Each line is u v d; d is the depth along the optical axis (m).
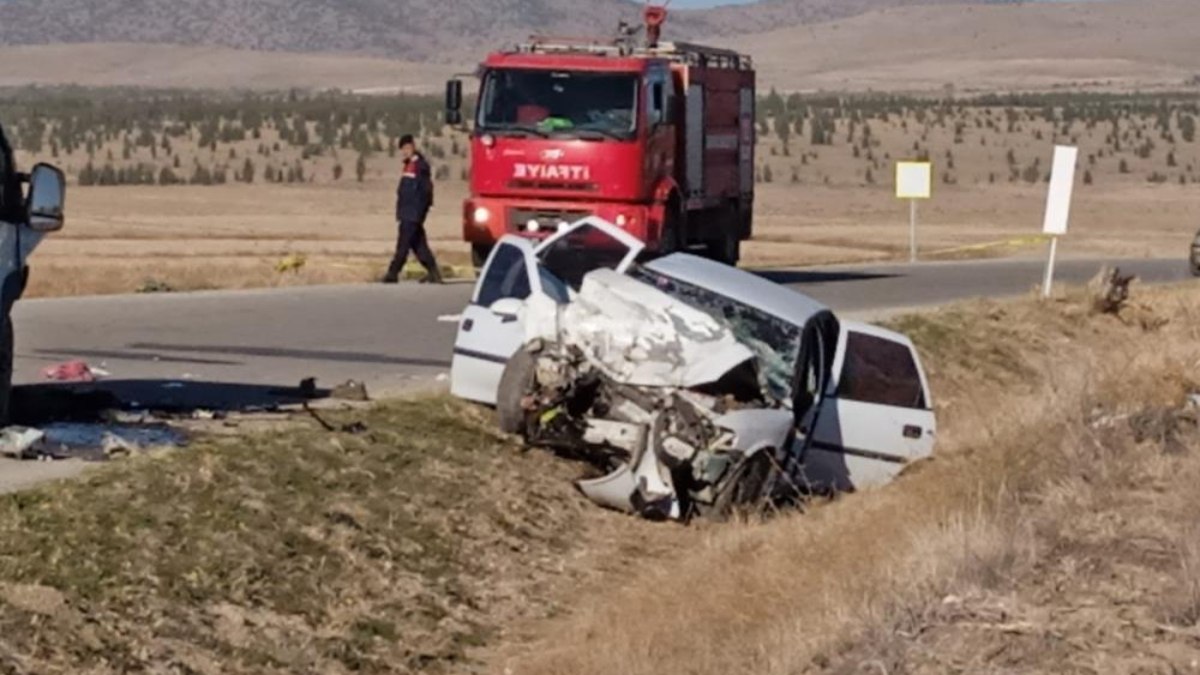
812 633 11.53
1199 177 104.62
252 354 22.05
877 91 194.38
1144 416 17.44
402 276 35.69
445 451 16.58
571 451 17.31
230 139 117.12
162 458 14.48
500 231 30.28
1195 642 10.86
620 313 16.98
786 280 37.56
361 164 98.81
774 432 16.92
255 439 15.60
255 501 14.01
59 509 12.83
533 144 30.00
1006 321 29.56
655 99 30.39
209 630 11.87
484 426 17.67
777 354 17.81
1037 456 16.28
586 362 16.86
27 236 15.09
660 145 30.64
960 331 28.48
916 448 18.56
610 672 11.91
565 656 12.42
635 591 14.13
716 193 34.28
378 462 15.77
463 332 18.31
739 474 16.69
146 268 38.78
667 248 31.14
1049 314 30.53
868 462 18.39
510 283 18.48
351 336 24.14
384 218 71.12
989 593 11.79
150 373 20.03
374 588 13.43
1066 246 58.28
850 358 18.47
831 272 40.72
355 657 12.26
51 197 14.09
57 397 17.19
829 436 18.19
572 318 17.05
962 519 13.72
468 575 14.32
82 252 47.91
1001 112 134.00
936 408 23.77
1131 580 12.04
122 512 13.05
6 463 14.38
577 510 16.48
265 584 12.77
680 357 16.81
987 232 67.75
